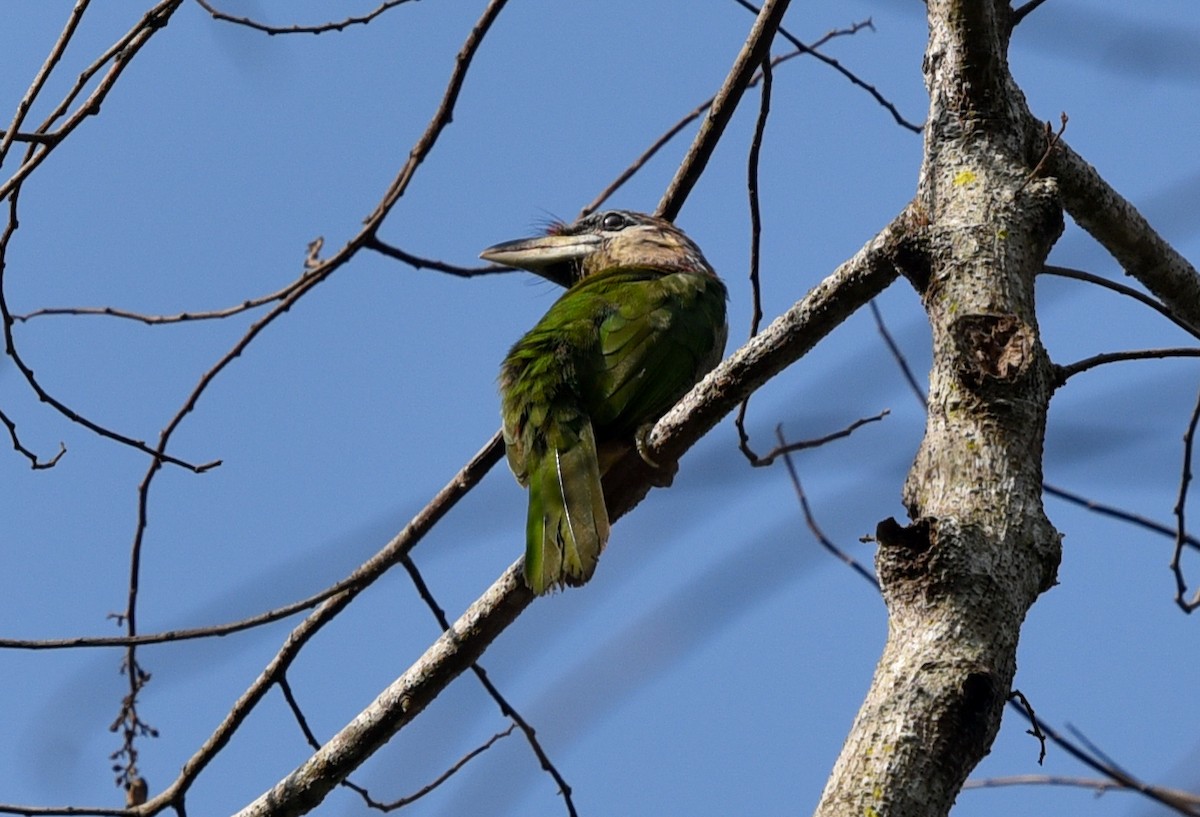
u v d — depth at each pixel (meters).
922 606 5.83
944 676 5.58
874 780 5.38
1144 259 8.99
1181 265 9.08
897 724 5.49
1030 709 7.05
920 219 7.21
